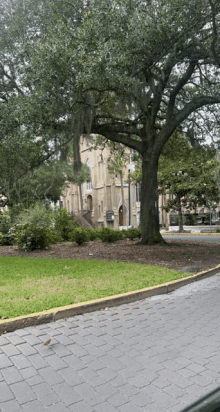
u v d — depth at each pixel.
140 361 3.35
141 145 13.73
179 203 29.53
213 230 29.11
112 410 2.52
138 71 11.25
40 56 9.80
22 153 11.86
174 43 10.70
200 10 9.76
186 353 3.54
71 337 3.99
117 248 12.57
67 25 10.47
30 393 2.76
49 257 10.93
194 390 2.79
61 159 12.23
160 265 8.86
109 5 10.44
